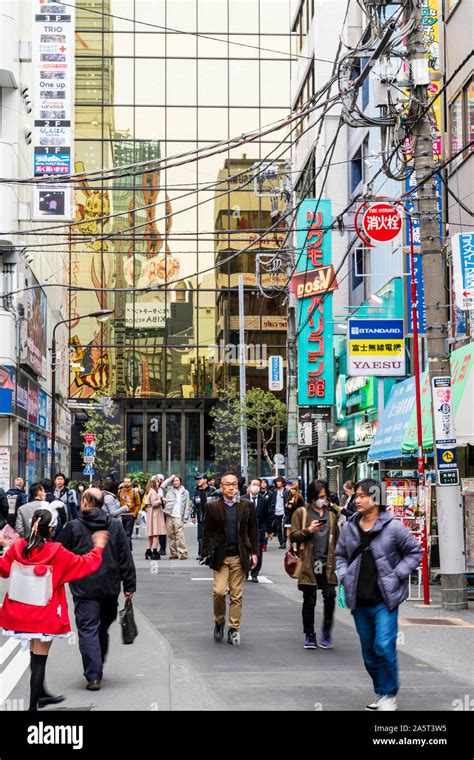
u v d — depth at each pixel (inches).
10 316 1317.7
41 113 1315.2
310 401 1395.2
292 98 2497.5
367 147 1438.2
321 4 1814.7
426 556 647.1
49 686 375.6
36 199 1318.9
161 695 354.3
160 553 1110.4
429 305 631.8
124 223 2432.3
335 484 1596.9
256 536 485.1
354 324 1021.8
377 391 1277.1
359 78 666.8
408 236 992.2
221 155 2471.7
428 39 927.0
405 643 482.6
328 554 459.8
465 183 865.5
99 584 371.9
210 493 1045.8
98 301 2409.0
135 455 2444.6
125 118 2464.3
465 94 864.3
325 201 1392.7
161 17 2495.1
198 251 2220.7
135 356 2411.4
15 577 318.3
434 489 758.5
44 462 1790.1
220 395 2393.0
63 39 1320.1
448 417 628.4
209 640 492.4
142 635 506.9
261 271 2404.0
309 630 462.3
